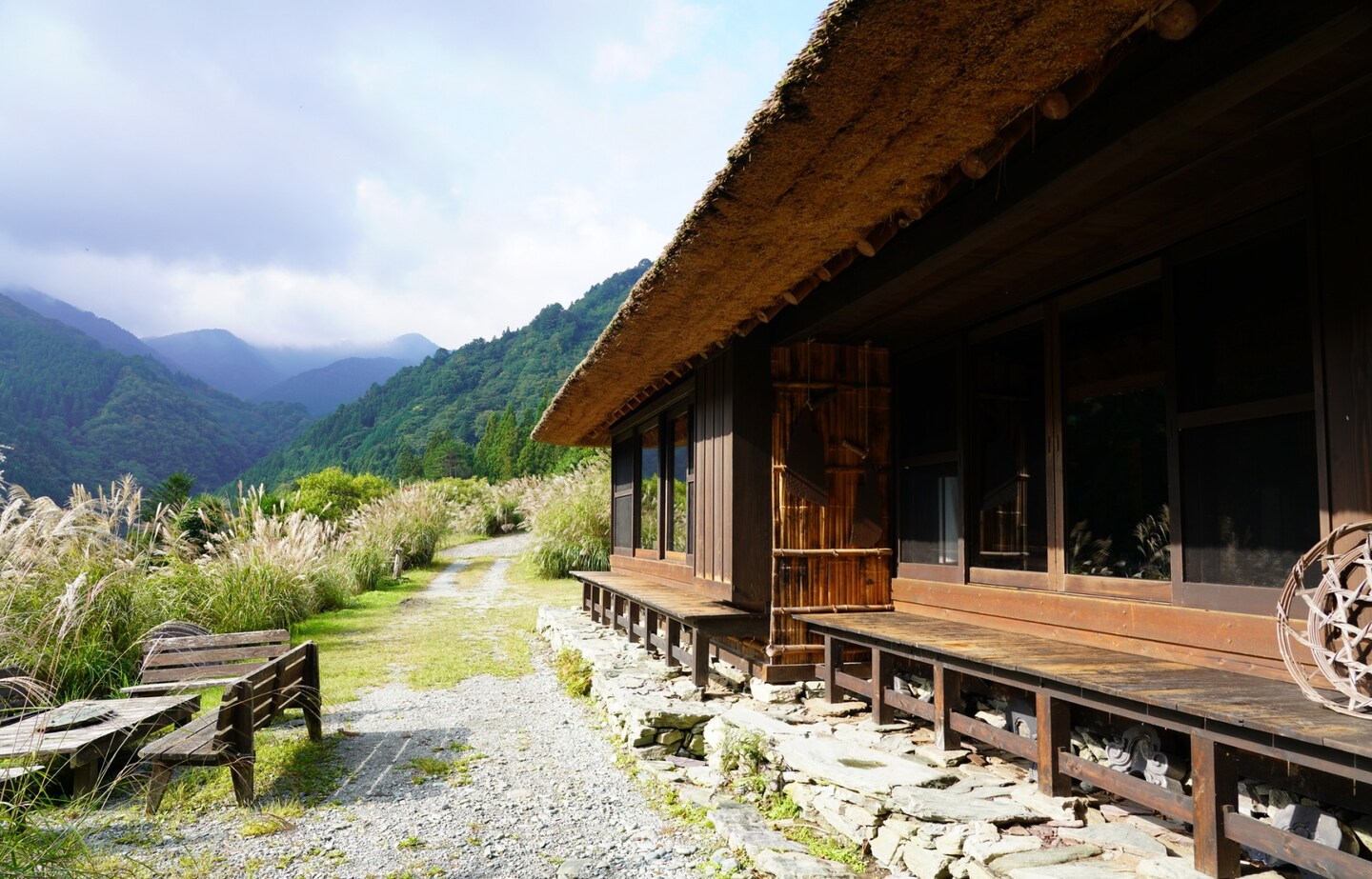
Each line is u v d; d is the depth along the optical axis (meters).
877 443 5.44
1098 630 3.56
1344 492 2.44
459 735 5.24
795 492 5.29
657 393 8.18
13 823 2.93
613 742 5.04
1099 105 2.76
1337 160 2.48
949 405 4.84
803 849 3.17
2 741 3.71
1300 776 2.48
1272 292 2.82
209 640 5.60
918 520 5.15
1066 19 2.14
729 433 5.58
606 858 3.24
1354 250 2.42
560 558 16.56
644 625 7.00
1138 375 3.43
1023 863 2.50
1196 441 3.11
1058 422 3.91
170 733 4.11
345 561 14.32
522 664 7.87
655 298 4.77
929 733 4.07
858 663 5.25
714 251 3.97
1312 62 2.12
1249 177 2.84
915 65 2.38
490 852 3.31
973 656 3.33
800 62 2.41
